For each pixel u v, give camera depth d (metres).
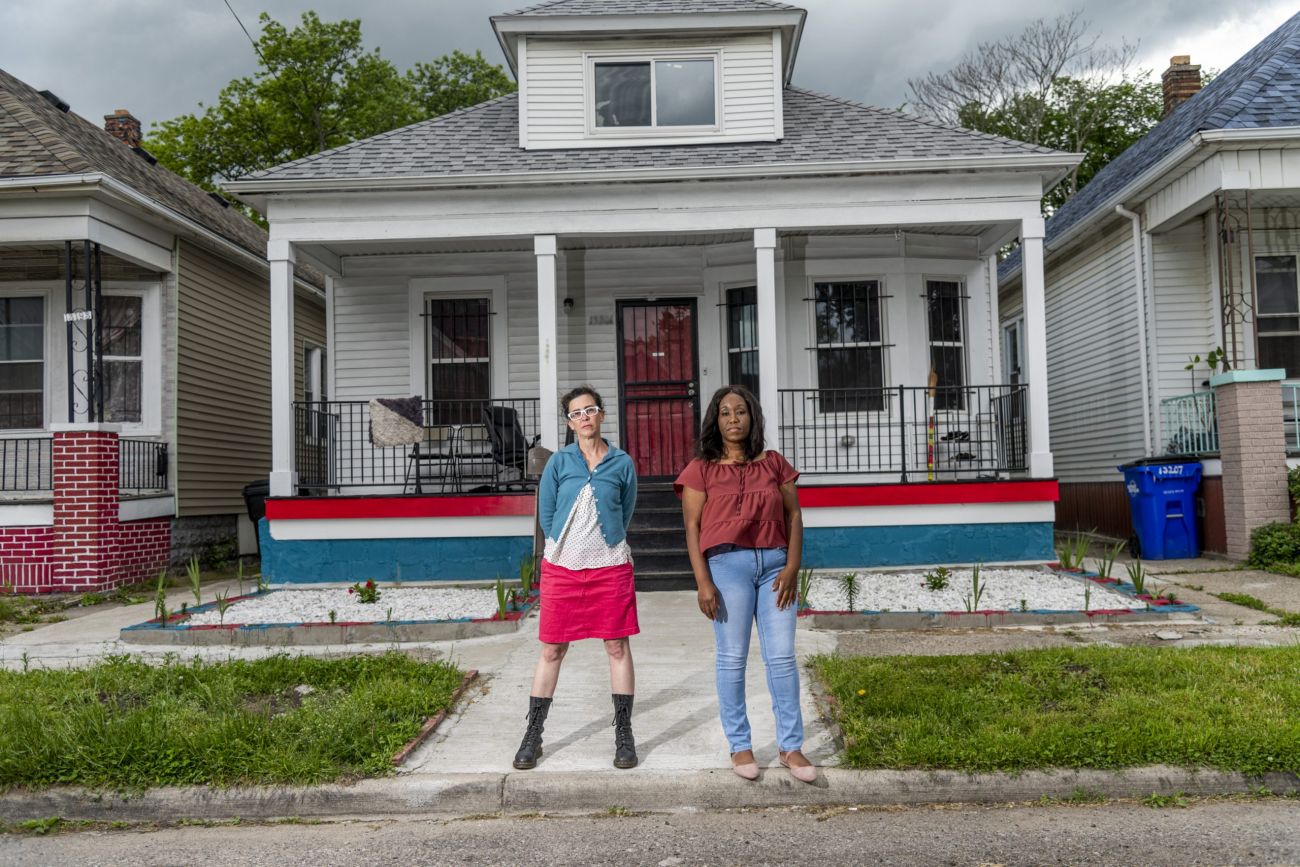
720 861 3.44
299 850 3.66
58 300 12.22
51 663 6.57
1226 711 4.43
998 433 10.70
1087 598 7.26
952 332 11.24
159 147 29.98
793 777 4.04
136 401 12.27
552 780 4.08
